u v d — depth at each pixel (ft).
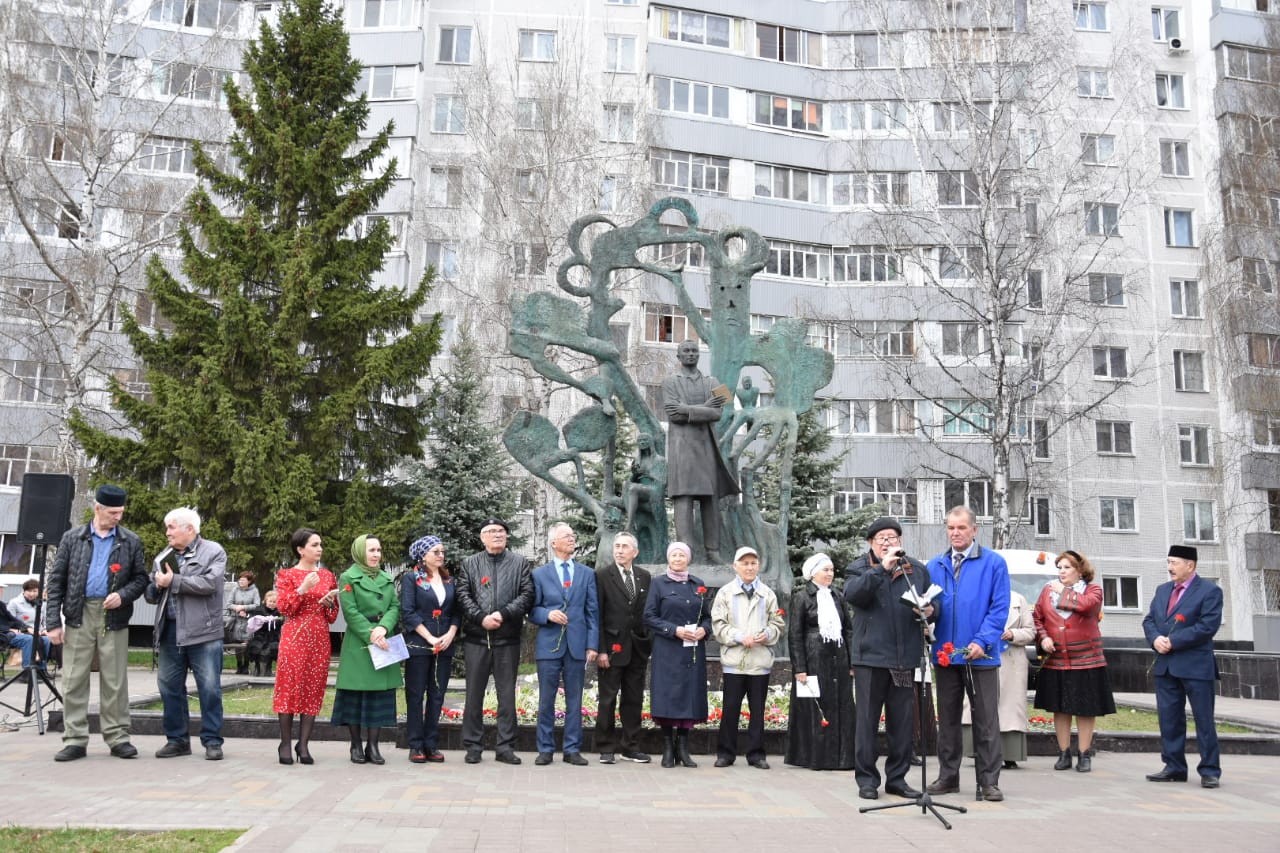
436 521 79.00
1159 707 31.09
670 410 41.06
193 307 70.38
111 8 83.51
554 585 31.48
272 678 56.39
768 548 42.70
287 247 73.10
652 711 30.86
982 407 114.42
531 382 85.97
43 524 39.73
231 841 19.79
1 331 89.56
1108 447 120.57
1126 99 108.37
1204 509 120.78
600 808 23.91
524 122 102.42
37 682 37.09
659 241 46.26
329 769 29.07
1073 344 104.47
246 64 78.28
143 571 31.24
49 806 22.99
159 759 30.12
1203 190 126.93
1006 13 91.50
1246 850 20.70
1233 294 98.07
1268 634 114.11
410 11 122.21
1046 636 33.19
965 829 22.47
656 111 113.70
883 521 27.27
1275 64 102.78
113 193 89.86
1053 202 93.81
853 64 127.85
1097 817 24.27
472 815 22.75
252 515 67.97
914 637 26.81
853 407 119.14
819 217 125.70
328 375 73.61
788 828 22.11
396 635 30.55
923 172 94.07
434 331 74.43
